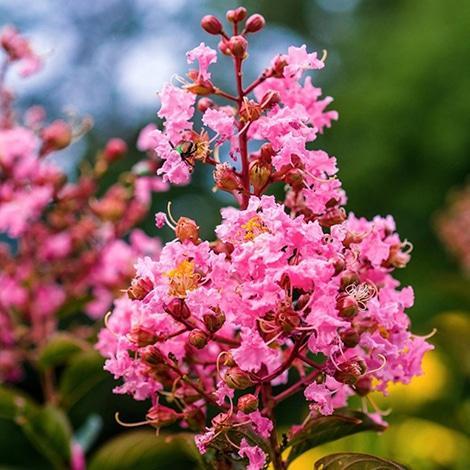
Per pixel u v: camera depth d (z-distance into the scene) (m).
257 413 0.65
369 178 3.27
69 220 1.06
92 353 0.97
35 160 1.04
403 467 0.66
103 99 3.98
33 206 1.04
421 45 3.37
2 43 1.07
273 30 4.41
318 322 0.62
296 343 0.65
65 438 0.95
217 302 0.64
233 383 0.64
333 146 3.42
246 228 0.64
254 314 0.63
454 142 3.20
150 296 0.65
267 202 0.64
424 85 3.30
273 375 0.65
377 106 3.32
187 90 0.69
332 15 4.39
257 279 0.63
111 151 1.06
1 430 2.61
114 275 1.07
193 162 0.67
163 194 3.31
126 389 0.69
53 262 1.08
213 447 0.67
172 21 4.22
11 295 1.07
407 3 3.65
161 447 0.93
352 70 3.63
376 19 3.80
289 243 0.63
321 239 0.64
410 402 1.49
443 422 1.57
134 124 3.87
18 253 1.08
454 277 1.94
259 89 0.70
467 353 1.70
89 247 1.14
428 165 3.25
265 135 0.67
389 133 3.29
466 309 2.02
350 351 0.66
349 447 1.29
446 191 3.21
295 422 2.56
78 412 2.61
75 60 4.04
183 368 0.71
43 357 0.99
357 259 0.68
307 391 0.64
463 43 3.32
